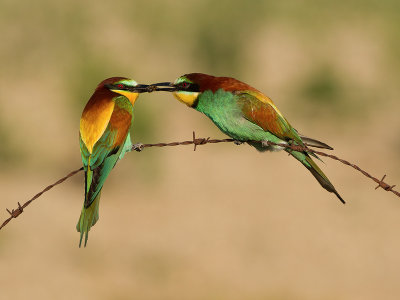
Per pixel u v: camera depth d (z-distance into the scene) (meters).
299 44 26.53
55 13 26.69
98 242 14.94
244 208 16.69
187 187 17.59
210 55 24.64
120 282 13.48
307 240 15.30
